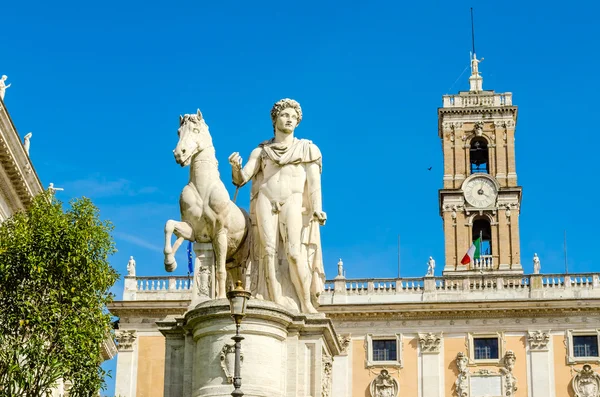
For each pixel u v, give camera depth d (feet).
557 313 186.70
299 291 53.16
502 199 226.58
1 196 132.36
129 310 189.37
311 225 54.49
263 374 49.44
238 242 53.52
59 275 80.43
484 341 187.62
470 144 234.58
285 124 54.54
